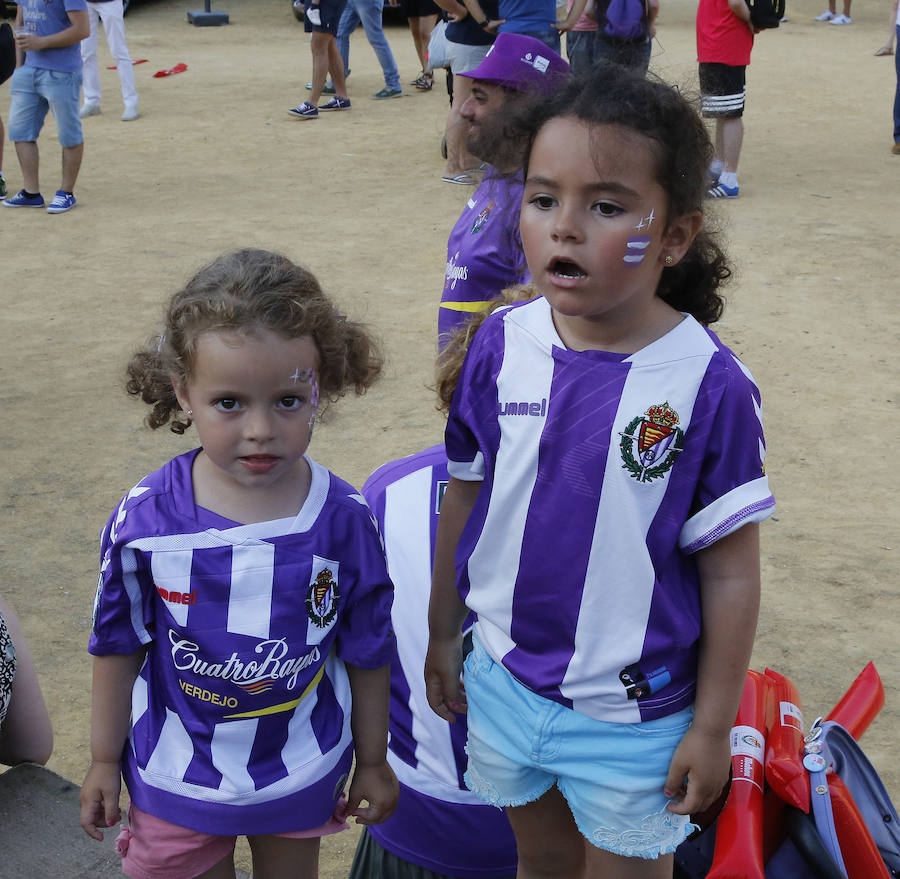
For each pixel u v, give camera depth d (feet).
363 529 6.22
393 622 7.79
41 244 27.43
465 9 29.09
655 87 5.54
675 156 5.48
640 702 5.90
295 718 6.26
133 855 6.46
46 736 8.64
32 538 15.16
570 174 5.45
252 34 59.00
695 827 6.76
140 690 6.32
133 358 6.48
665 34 56.24
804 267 24.80
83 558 14.74
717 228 6.47
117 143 37.60
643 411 5.71
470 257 10.09
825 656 12.59
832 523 15.24
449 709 6.99
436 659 6.92
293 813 6.33
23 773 8.53
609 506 5.77
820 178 32.12
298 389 5.77
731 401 5.68
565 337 6.01
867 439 17.43
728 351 5.88
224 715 6.16
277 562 5.97
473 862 7.87
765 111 41.32
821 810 7.26
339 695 6.48
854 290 23.49
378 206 30.19
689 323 5.90
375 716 6.55
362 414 18.28
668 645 5.83
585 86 5.55
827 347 20.71
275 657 6.05
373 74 48.98
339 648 6.40
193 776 6.19
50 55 28.71
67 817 8.12
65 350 21.16
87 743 11.53
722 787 6.00
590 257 5.50
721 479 5.68
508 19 28.99
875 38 56.85
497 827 7.72
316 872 6.83
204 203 30.71
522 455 5.96
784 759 7.38
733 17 27.99
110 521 6.13
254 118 40.88
